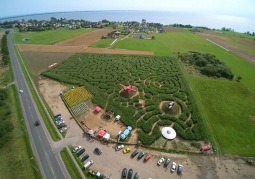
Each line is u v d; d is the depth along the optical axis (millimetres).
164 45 180250
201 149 55031
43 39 193125
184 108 73312
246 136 61312
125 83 93188
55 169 48375
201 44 192250
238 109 75750
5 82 94000
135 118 67188
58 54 141250
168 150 55031
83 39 196750
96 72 105938
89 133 59125
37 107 73312
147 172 48281
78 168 48844
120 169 49000
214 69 108562
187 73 110562
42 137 58531
